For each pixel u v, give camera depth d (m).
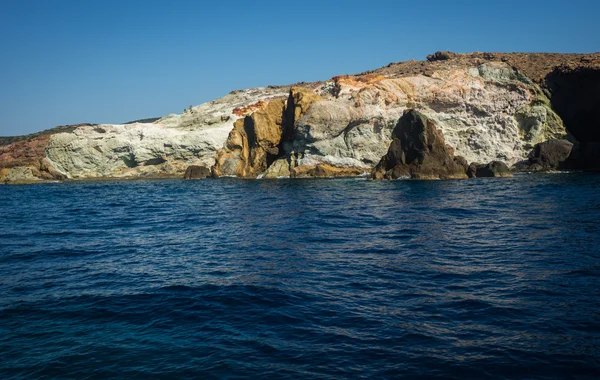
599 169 56.06
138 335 9.95
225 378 7.97
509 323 10.03
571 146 58.75
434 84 65.06
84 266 16.31
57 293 13.00
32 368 8.54
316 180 57.62
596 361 8.25
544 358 8.41
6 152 84.44
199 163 78.81
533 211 26.42
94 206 38.44
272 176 65.56
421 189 41.38
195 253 18.08
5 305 12.00
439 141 53.53
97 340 9.73
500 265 14.87
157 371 8.31
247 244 19.52
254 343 9.35
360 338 9.45
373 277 13.85
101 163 80.38
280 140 69.06
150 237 22.28
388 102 63.38
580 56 71.50
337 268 15.01
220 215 29.62
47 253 18.69
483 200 32.28
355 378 7.86
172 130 82.12
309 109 61.72
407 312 10.84
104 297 12.56
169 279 14.27
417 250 17.45
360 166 62.75
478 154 62.69
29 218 31.02
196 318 10.84
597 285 12.46
